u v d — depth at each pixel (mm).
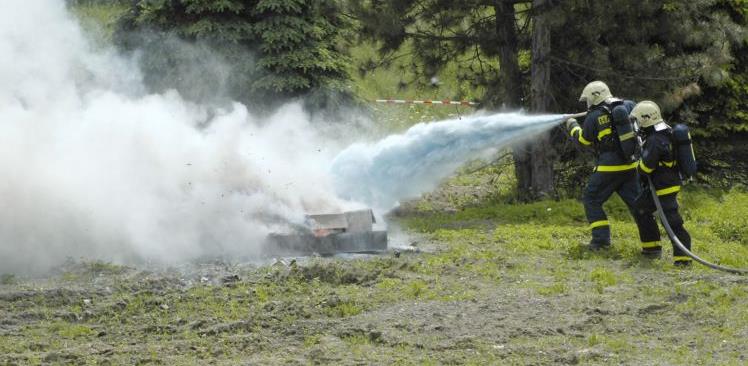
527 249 22484
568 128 23000
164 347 14844
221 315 16594
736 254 22594
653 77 30266
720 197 31578
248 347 14844
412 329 15539
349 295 17641
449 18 30234
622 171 21859
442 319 16078
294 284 18656
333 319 16281
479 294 17703
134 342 15250
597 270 19359
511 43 30984
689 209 28875
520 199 30969
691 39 30625
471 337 14977
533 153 30625
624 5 28984
